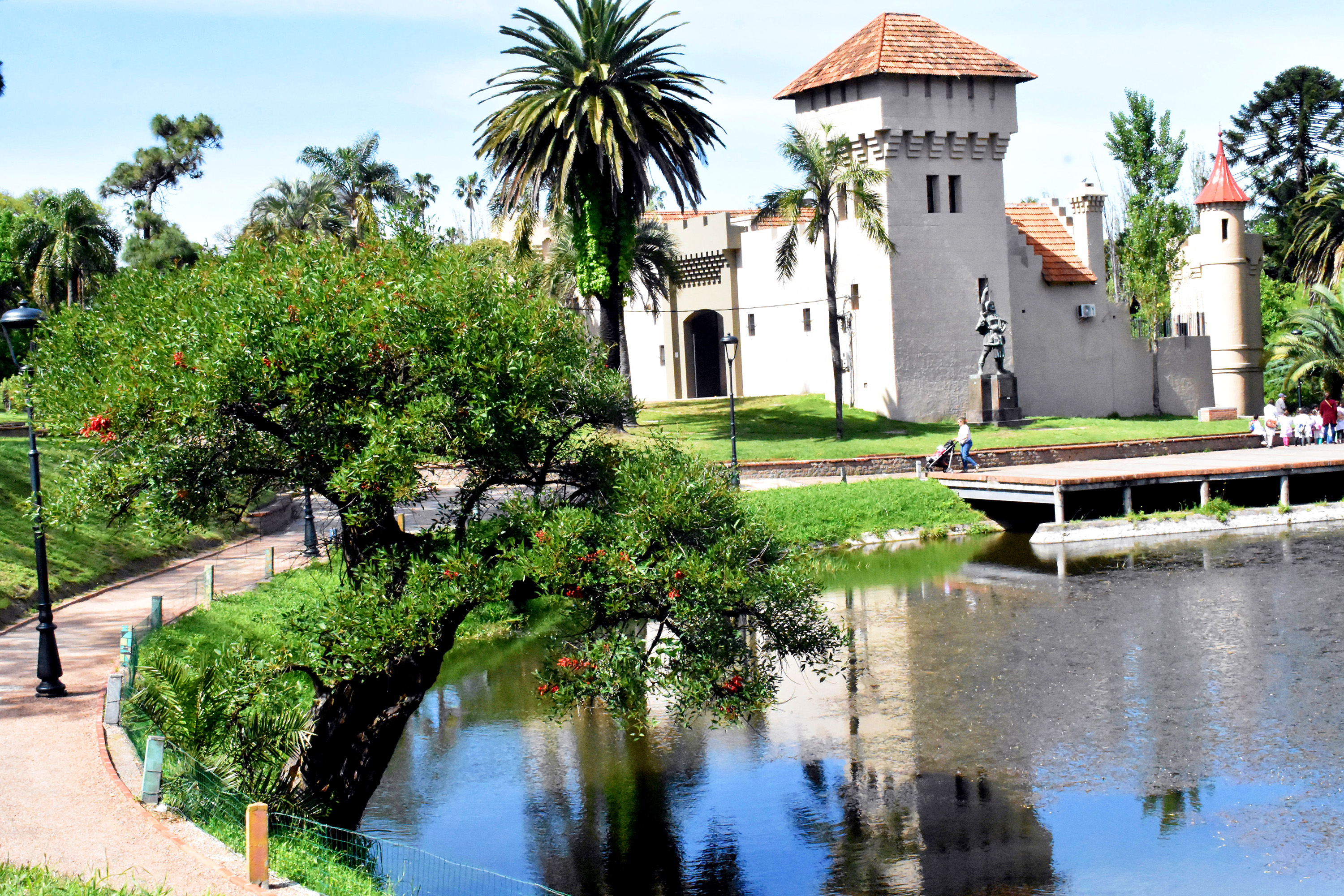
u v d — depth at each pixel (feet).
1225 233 203.21
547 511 50.70
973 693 74.49
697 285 210.18
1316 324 200.03
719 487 50.29
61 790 46.11
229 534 121.19
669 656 48.03
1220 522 132.98
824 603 103.96
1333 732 63.67
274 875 39.04
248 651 54.39
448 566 48.55
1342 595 95.30
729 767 64.13
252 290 48.34
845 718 71.15
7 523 93.15
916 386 174.60
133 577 98.73
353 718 50.72
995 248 179.73
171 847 40.78
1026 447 155.94
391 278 49.85
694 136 141.59
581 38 137.39
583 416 54.90
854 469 148.97
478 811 59.06
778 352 199.72
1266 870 49.08
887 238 160.56
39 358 54.54
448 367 47.67
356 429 49.01
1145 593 100.94
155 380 46.32
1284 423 167.43
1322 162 286.46
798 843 53.88
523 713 75.61
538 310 51.34
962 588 108.06
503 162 141.79
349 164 186.50
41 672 59.62
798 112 183.42
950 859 51.34
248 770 50.11
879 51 172.76
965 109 175.63
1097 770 60.49
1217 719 66.90
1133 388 197.26
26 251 207.62
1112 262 211.61
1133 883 48.37
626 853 53.47
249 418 48.85
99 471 49.24
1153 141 192.65
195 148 294.66
